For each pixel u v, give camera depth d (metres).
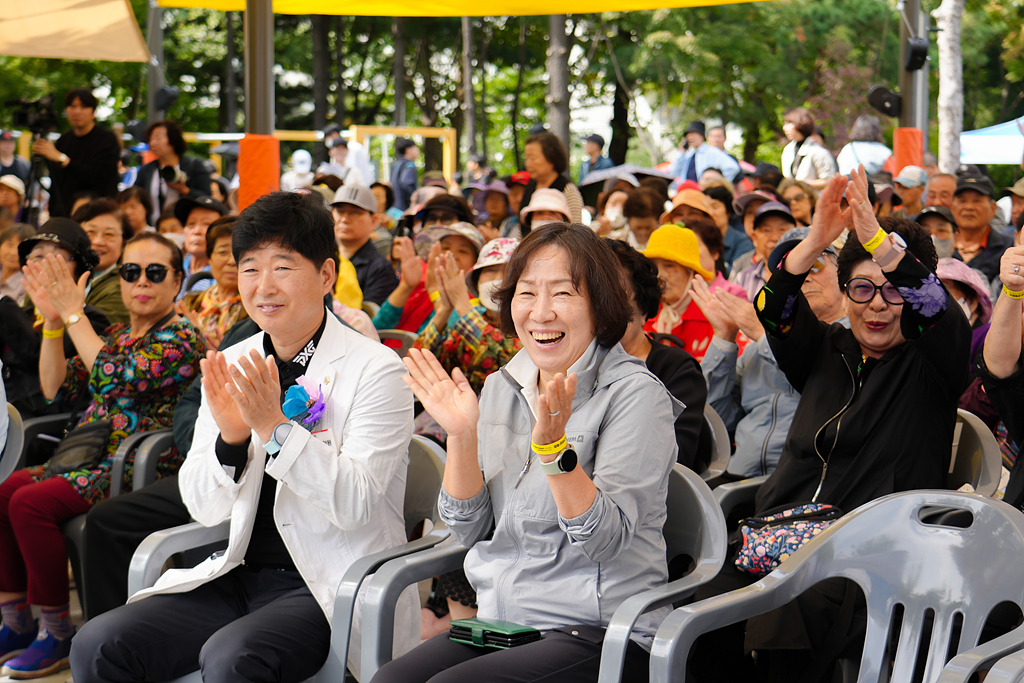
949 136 13.09
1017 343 2.52
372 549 2.59
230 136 20.52
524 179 7.61
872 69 21.02
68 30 10.40
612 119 24.31
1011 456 3.11
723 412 3.75
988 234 5.93
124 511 3.25
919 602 2.16
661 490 2.28
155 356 3.67
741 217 7.90
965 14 21.84
